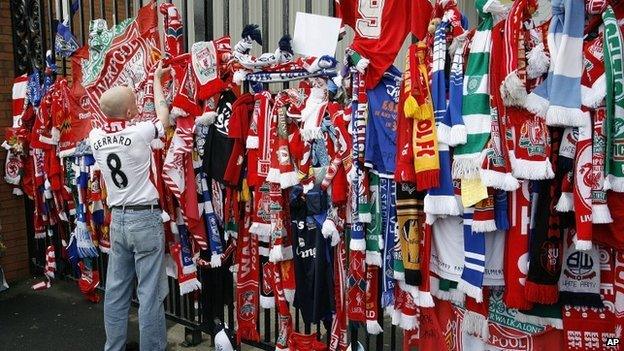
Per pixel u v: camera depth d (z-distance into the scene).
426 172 2.29
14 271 5.40
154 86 3.40
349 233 3.02
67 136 4.33
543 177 2.08
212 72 3.21
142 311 3.36
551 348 2.34
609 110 1.95
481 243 2.27
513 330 2.39
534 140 2.10
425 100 2.36
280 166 2.95
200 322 3.87
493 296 2.44
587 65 2.02
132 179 3.29
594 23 2.06
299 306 3.08
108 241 4.26
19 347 3.93
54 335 4.13
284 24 3.17
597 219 1.99
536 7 2.18
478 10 2.25
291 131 2.98
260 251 3.35
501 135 2.15
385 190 2.64
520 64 2.12
